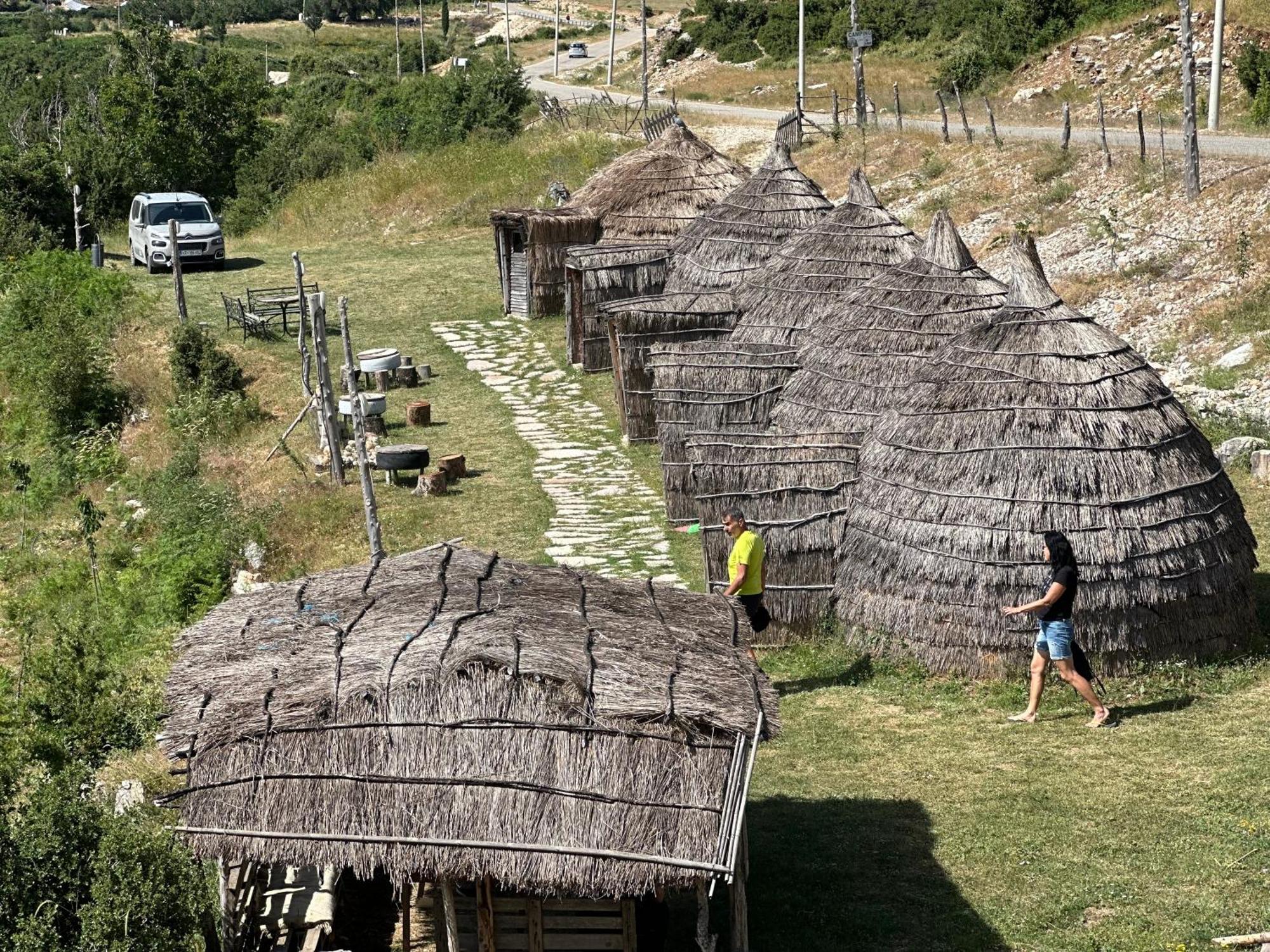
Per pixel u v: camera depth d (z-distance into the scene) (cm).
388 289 3728
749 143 4728
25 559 2394
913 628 1466
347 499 2214
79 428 2975
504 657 927
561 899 956
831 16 7744
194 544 2186
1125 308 2662
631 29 12050
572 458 2386
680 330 2434
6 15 15762
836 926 1034
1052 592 1329
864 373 1814
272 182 5397
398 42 11056
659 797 872
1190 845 1116
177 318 3438
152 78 5578
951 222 1889
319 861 870
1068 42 4838
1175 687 1408
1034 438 1434
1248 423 2086
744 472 1593
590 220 3294
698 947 1013
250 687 952
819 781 1279
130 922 912
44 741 1526
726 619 1104
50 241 4534
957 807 1209
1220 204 2816
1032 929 1018
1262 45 4138
